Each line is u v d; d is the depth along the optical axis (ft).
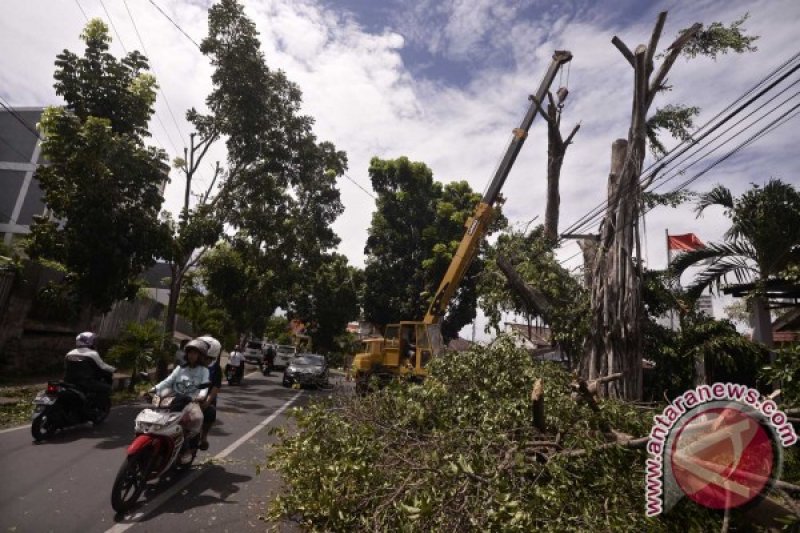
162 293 127.65
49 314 46.91
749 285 36.06
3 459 19.62
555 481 12.46
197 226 56.44
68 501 15.83
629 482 12.62
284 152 66.08
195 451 20.75
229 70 60.95
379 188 109.40
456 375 20.31
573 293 40.04
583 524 11.14
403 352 47.24
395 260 105.09
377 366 47.88
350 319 141.59
